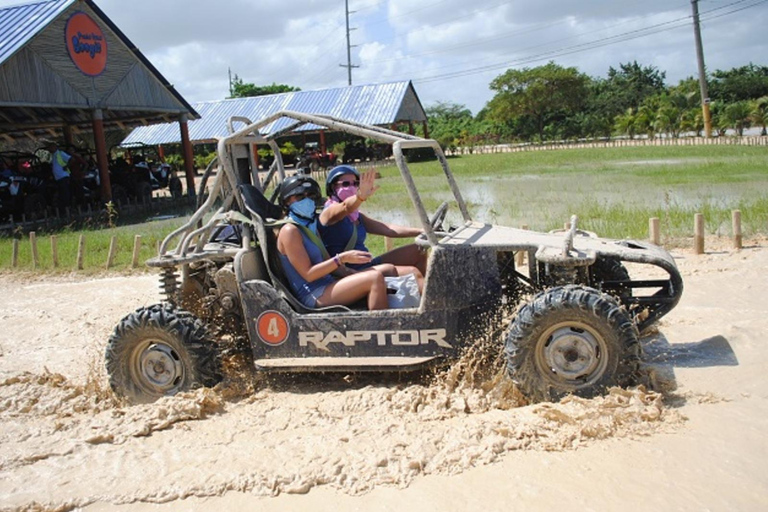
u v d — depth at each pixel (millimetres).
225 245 5672
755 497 3385
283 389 5422
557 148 52188
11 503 3895
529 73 71812
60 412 5336
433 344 4957
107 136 40219
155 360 5340
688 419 4246
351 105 43344
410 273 5555
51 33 20078
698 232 9555
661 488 3525
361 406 4824
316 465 4051
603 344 4508
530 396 4641
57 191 20172
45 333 8141
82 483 4078
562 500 3506
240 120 6039
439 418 4535
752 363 5129
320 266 5145
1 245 14695
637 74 87625
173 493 3891
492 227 5770
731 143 41062
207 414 5004
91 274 11602
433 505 3570
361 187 5215
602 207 14273
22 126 25656
